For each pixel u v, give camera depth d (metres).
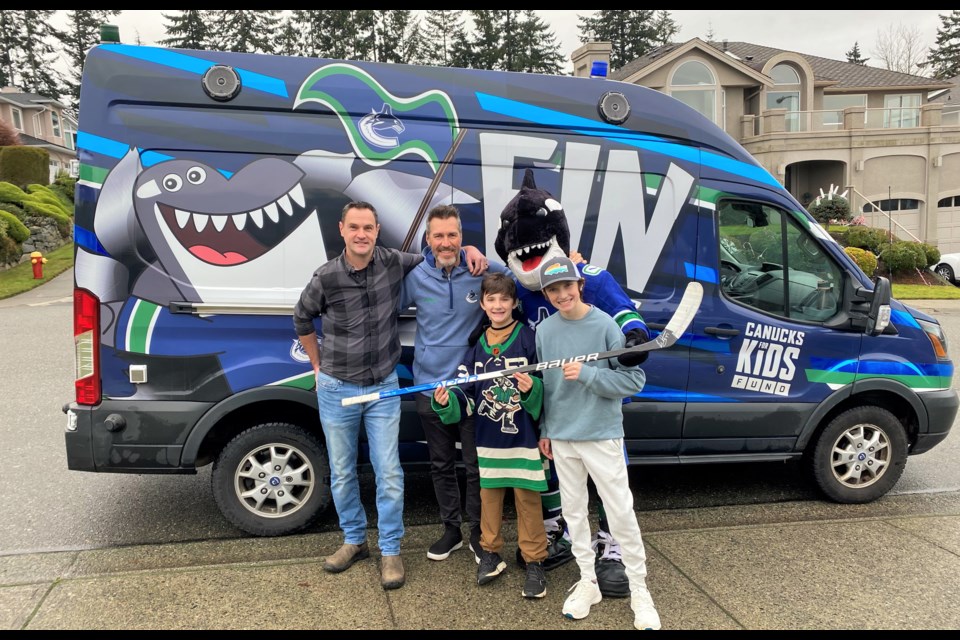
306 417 3.76
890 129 24.66
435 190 3.63
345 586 3.16
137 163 3.35
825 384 4.15
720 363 4.00
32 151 26.59
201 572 3.27
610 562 3.17
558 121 3.77
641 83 25.86
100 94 3.31
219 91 3.39
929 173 25.09
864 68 30.28
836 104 28.94
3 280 17.58
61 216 23.95
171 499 4.33
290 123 3.47
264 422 3.68
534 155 3.74
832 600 3.08
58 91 53.00
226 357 3.49
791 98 27.00
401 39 49.31
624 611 2.99
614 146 3.85
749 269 4.09
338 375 3.15
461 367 3.24
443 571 3.32
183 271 3.42
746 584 3.22
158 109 3.36
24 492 4.43
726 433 4.06
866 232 19.00
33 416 6.18
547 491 3.36
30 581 3.23
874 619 2.93
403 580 3.17
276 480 3.67
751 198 4.06
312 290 3.10
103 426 3.41
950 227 25.62
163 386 3.45
